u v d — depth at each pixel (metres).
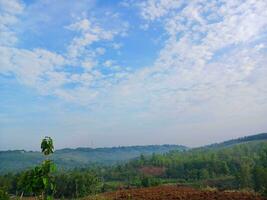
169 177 117.88
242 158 124.25
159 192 29.34
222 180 93.00
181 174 118.25
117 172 127.44
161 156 151.62
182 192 28.89
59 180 53.31
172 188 32.84
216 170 112.69
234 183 84.31
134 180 95.75
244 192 28.12
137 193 29.34
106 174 121.44
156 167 137.00
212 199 25.14
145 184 76.50
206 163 123.06
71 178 53.44
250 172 76.31
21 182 7.03
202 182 94.38
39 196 7.00
